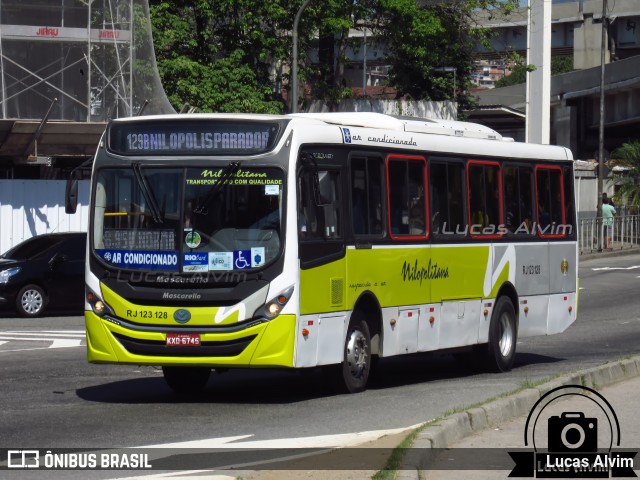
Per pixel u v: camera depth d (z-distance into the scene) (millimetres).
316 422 14953
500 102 109562
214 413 15914
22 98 39250
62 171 43781
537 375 20750
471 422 13617
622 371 18734
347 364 17641
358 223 17859
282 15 54844
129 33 40562
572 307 24094
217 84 54125
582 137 95750
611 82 86812
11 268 32219
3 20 39188
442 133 20719
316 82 59906
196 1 55219
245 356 16141
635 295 39531
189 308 16250
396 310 18703
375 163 18422
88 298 16812
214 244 16344
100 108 40156
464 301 20547
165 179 16672
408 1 57281
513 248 22078
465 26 61812
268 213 16359
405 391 18094
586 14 109812
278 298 16156
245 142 16609
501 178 21828
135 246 16609
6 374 20422
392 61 62469
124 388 18703
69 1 39812
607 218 60188
